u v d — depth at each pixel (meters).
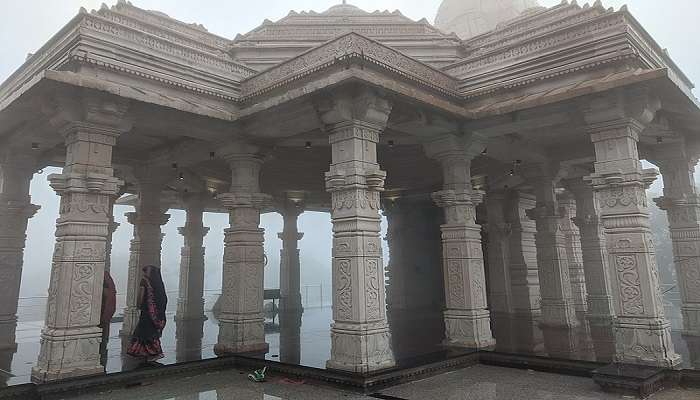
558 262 11.67
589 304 12.56
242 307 9.22
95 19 7.72
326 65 7.49
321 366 7.51
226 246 9.68
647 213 7.50
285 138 9.84
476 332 9.01
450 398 6.15
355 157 7.50
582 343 9.27
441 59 12.10
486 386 6.80
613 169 7.52
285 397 6.36
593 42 8.07
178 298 15.16
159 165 12.09
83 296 7.08
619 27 7.80
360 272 7.22
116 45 7.81
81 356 6.93
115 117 7.61
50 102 7.47
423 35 12.44
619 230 7.44
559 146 11.70
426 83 8.54
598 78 7.66
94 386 6.80
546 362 7.80
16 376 7.09
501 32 11.57
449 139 9.50
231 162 9.85
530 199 15.75
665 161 11.00
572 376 7.39
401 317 14.79
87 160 7.36
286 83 8.23
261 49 12.05
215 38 12.09
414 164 14.48
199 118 8.80
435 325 12.58
